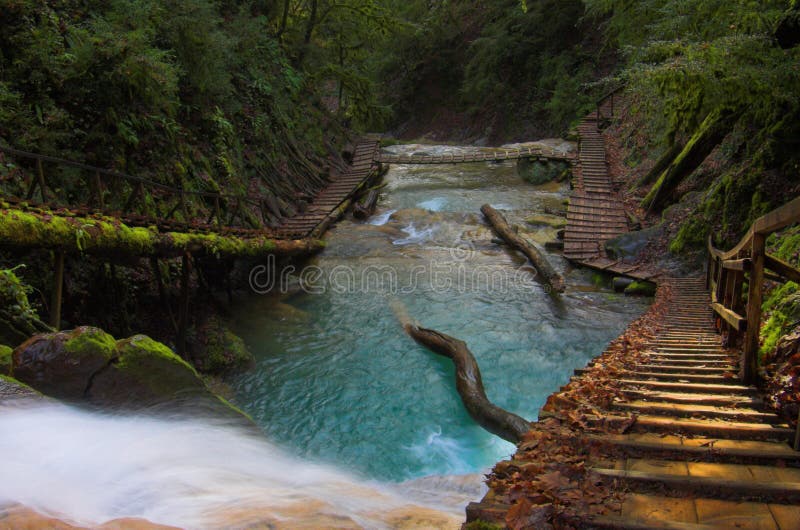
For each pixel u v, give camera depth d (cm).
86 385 513
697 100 1259
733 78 1020
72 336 516
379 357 1015
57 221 674
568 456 329
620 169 2133
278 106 2155
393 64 4700
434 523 370
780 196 1158
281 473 545
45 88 1050
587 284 1412
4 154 891
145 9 1274
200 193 1170
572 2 3628
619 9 1998
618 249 1499
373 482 615
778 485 276
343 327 1155
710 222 1320
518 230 1783
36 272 809
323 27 2827
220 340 1003
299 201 1948
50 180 976
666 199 1633
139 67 1141
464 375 871
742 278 623
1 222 597
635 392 449
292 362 998
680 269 1341
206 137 1609
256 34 2022
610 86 3011
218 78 1612
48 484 353
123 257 803
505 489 291
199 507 351
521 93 3928
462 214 1931
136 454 450
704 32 1227
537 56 3875
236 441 581
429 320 1179
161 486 389
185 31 1445
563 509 261
